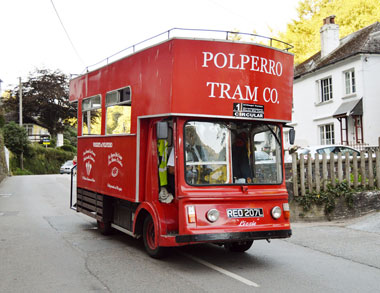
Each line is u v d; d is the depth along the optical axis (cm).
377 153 1140
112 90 852
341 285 561
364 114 2262
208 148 643
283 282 573
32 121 6450
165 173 687
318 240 854
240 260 700
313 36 3578
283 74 712
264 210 653
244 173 657
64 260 699
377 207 1104
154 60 691
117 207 859
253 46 672
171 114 631
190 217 609
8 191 2130
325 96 2641
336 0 3403
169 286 553
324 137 2642
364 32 2625
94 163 939
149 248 708
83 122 1032
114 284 563
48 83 6028
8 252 760
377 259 706
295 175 1058
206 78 644
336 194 1066
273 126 699
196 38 643
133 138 745
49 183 2745
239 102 658
